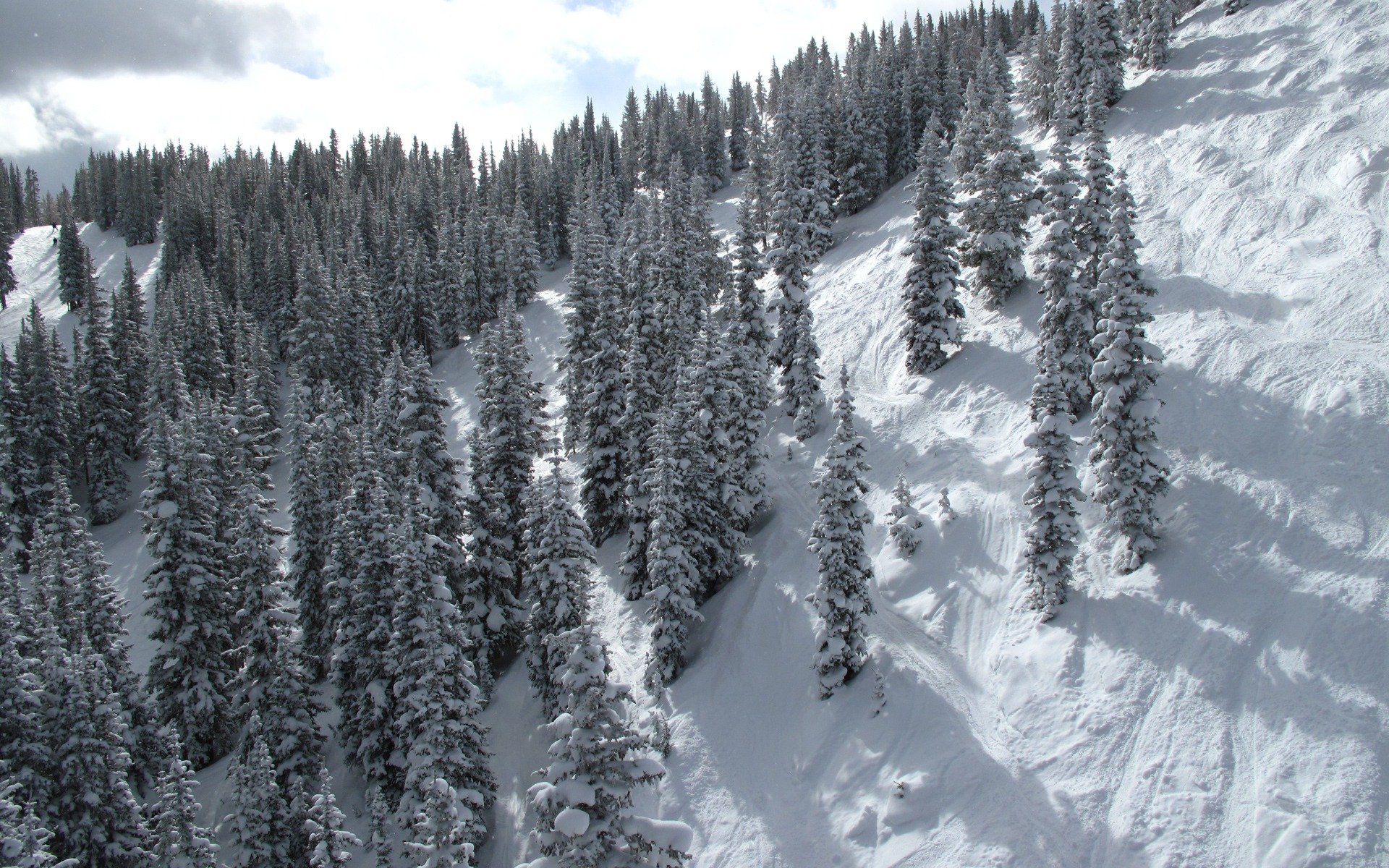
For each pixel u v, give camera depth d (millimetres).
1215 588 23078
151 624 45281
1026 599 26453
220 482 41094
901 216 66438
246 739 29375
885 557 31516
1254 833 17125
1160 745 19891
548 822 15594
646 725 28109
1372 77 44156
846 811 22203
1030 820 19438
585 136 124750
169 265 106438
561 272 92500
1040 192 42875
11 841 17406
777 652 28906
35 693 24375
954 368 40688
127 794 24531
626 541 39906
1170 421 29266
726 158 114312
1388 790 16797
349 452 41031
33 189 167125
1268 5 60250
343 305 66750
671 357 41188
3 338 96750
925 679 24984
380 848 23703
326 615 33625
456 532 35500
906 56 95812
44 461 58250
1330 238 34594
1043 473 25094
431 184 103125
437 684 24859
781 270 44250
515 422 38000
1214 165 44500
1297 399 27141
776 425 44562
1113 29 58406
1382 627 19734
